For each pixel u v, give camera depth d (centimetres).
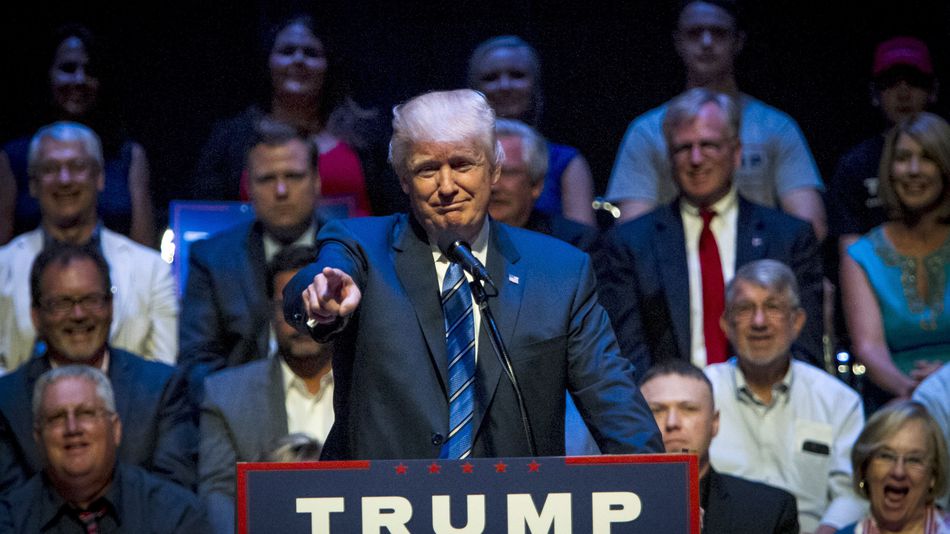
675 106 1819
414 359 873
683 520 764
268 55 2033
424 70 2300
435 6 2297
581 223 1823
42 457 1436
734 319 1670
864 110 2306
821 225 2016
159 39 2348
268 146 1777
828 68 2312
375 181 2020
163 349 1828
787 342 1661
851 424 1670
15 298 1828
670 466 766
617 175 2047
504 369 863
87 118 2042
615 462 765
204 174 2070
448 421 862
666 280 1783
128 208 2028
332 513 757
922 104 2105
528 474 762
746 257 1794
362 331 880
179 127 2325
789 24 2311
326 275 757
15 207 1998
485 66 2002
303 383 1595
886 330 1830
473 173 873
